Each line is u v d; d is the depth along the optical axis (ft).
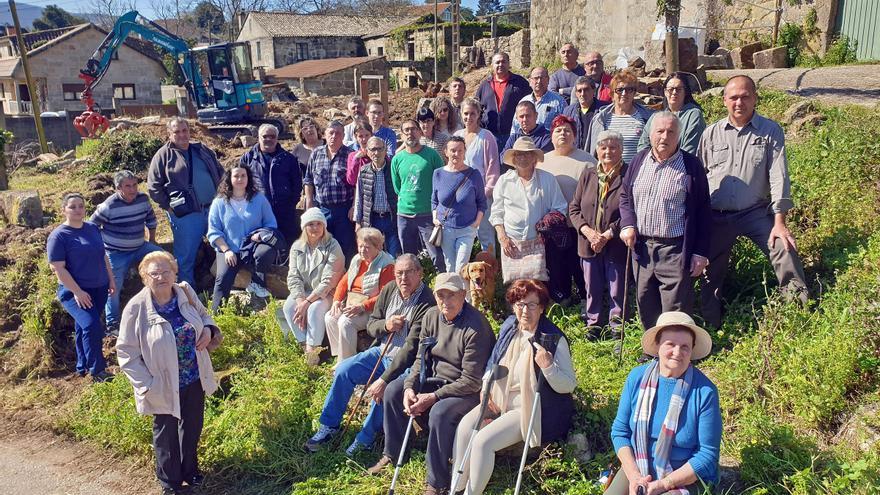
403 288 19.81
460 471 16.71
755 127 20.06
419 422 18.79
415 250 25.81
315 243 24.03
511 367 17.28
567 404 17.47
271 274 27.14
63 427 22.58
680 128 20.42
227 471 19.83
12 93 144.66
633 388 15.25
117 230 26.78
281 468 19.58
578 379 19.48
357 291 22.45
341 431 20.16
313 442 19.94
